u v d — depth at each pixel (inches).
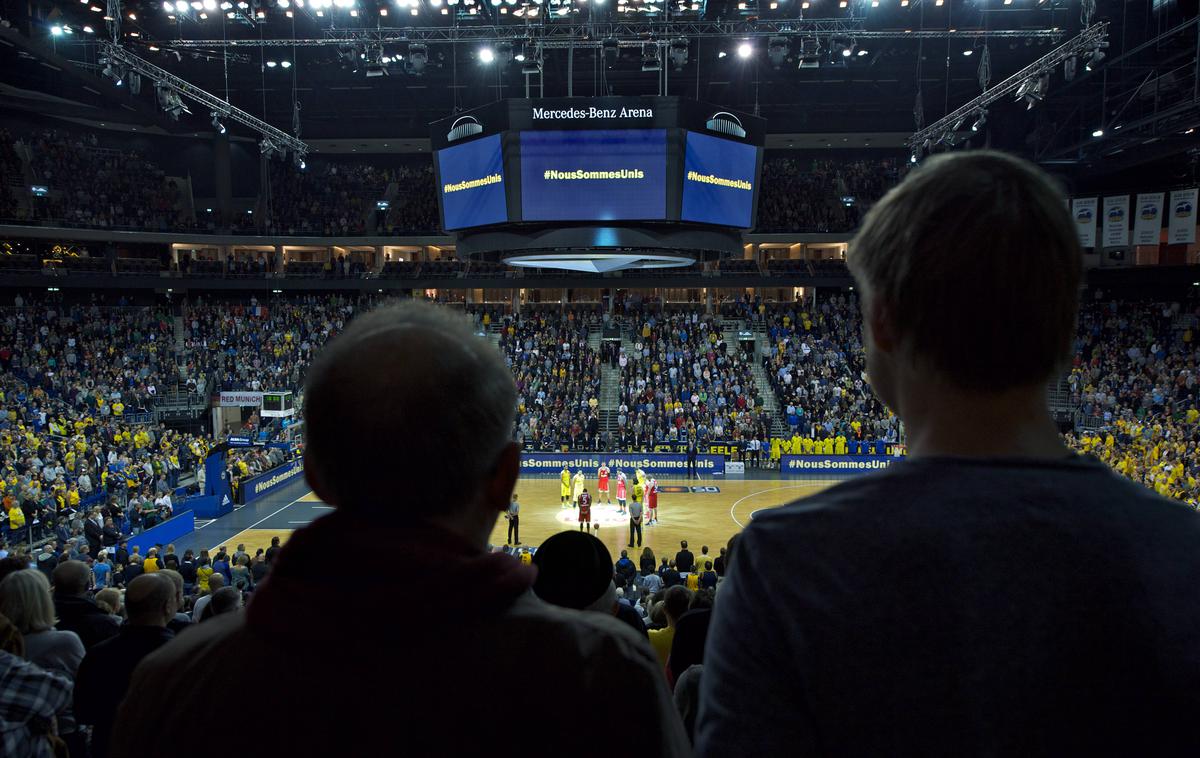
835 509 43.8
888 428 1397.6
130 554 818.2
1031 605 38.6
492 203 850.1
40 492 951.6
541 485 1328.7
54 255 1744.6
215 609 227.5
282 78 1536.7
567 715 41.4
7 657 122.6
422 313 52.3
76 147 1763.0
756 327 1755.7
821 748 39.9
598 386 1594.5
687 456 1390.3
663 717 43.6
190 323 1732.3
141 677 46.3
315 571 43.8
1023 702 38.0
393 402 45.6
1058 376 45.9
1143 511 42.1
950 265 42.5
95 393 1419.8
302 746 40.3
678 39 1048.8
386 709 40.4
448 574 42.2
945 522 40.8
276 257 1946.4
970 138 1738.4
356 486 46.6
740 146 860.0
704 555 661.9
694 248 869.8
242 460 1247.5
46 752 127.3
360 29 1143.0
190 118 1764.3
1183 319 1617.9
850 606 39.8
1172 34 1120.8
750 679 41.9
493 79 1562.5
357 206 1941.4
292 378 1635.1
